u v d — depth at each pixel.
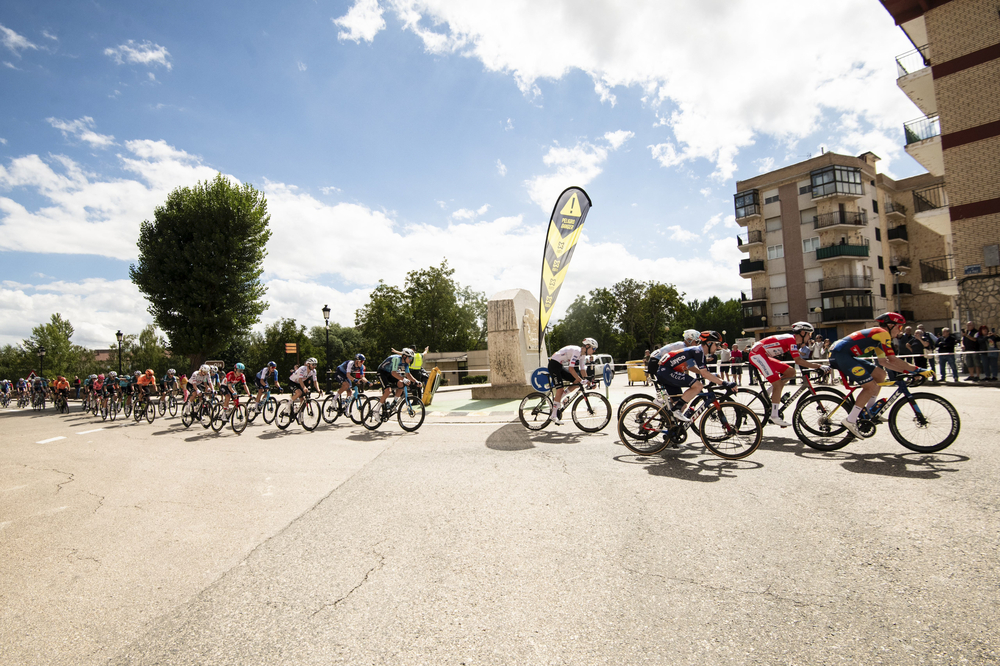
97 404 20.11
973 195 15.98
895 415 5.51
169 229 27.14
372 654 2.27
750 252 40.59
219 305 27.45
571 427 8.80
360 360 11.00
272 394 12.52
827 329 36.09
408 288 50.53
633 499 4.37
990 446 5.41
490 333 15.83
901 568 2.81
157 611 2.84
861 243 36.00
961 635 2.16
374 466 6.43
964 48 16.19
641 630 2.34
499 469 5.82
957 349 15.60
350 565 3.32
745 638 2.23
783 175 38.38
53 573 3.50
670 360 6.11
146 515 4.82
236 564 3.47
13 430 16.02
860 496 4.05
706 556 3.11
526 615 2.54
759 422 5.59
